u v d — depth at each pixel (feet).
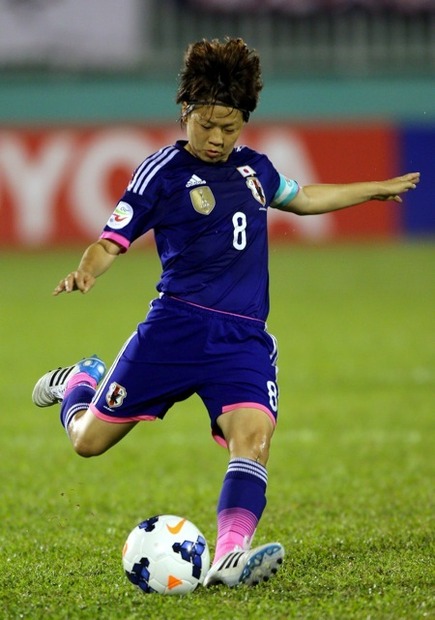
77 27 320.09
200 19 326.24
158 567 50.31
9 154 283.79
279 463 93.30
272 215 302.45
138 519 72.28
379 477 86.22
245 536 50.24
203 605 47.98
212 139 51.39
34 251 285.02
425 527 66.59
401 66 334.24
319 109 335.47
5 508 75.51
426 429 107.14
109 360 144.56
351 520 70.03
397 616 46.32
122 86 324.39
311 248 298.56
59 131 285.23
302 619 45.80
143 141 288.30
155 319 53.16
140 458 97.25
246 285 53.26
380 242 301.02
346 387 129.90
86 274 50.85
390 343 159.74
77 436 55.62
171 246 53.06
